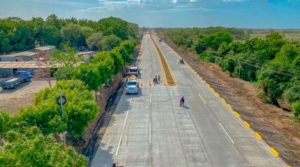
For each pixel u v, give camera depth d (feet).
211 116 74.64
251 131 64.08
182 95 96.78
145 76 132.36
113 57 108.99
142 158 50.75
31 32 271.69
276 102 99.45
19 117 40.83
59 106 45.50
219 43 223.10
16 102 90.74
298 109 75.31
